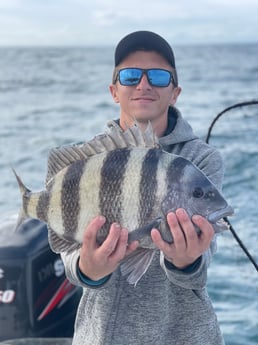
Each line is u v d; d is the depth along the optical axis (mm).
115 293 1049
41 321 1463
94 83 16969
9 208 3639
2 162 5168
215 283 2357
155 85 1063
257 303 2213
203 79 17344
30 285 1447
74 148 937
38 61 38906
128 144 918
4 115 9133
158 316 1047
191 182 886
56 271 1484
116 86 1117
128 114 1089
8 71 26281
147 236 891
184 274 946
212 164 1062
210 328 1076
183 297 1056
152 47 1064
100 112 9297
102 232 902
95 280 968
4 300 1445
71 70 26141
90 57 47156
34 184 4312
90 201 906
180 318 1062
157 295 1043
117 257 894
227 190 3729
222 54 50594
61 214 932
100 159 912
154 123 1083
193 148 1078
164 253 905
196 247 876
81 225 916
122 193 890
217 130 5746
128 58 1076
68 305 1508
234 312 2156
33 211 958
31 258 1448
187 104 9953
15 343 1373
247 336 1990
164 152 904
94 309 1070
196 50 65375
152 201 886
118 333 1053
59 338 1414
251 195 3520
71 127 7602
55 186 938
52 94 13281
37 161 5199
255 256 2428
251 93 12188
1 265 1443
